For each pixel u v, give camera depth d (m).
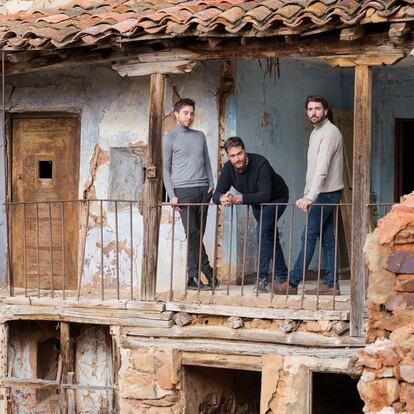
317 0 12.48
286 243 15.92
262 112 15.61
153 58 13.92
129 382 13.78
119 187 15.98
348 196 16.20
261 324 13.22
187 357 13.56
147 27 13.42
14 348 15.30
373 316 9.77
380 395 9.12
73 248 16.27
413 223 9.71
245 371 14.89
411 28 12.09
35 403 15.64
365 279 12.64
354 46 12.65
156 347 13.62
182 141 14.12
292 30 12.60
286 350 12.93
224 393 14.44
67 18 14.99
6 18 15.88
